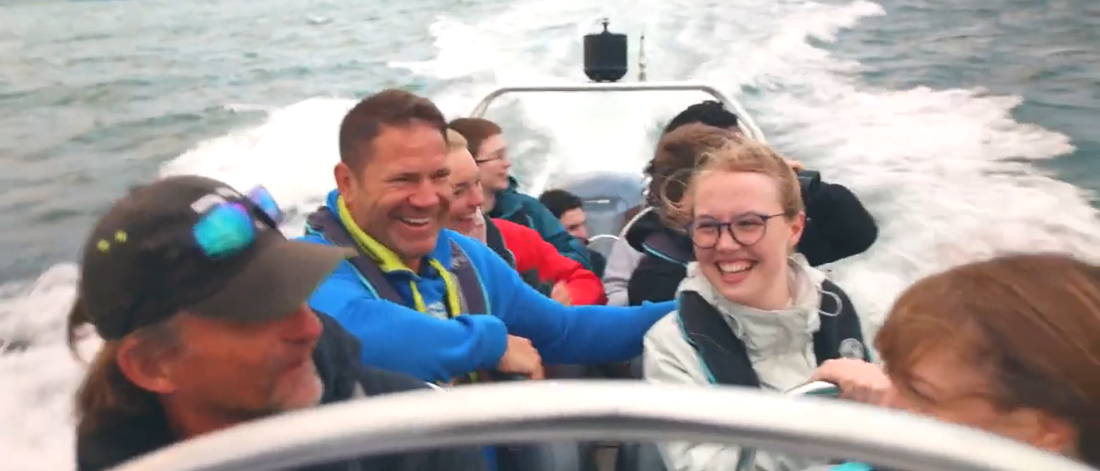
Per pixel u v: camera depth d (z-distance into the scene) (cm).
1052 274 65
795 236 121
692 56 589
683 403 50
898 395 70
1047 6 710
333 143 462
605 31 287
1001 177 395
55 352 270
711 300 117
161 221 76
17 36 608
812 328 118
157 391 79
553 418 51
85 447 81
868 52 616
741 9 711
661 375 115
